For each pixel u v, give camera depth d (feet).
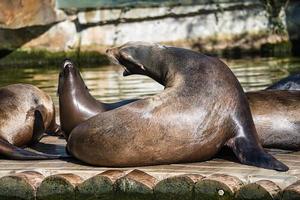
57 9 171.94
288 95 67.92
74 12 172.96
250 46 178.40
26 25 169.07
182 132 59.72
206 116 59.98
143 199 57.62
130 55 67.10
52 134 79.87
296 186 53.47
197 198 56.29
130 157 60.29
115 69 153.69
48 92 118.01
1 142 66.69
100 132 60.80
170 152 60.13
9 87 75.77
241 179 56.08
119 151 60.18
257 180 55.42
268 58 163.94
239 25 178.81
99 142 60.80
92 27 173.78
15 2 168.14
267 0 179.73
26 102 74.84
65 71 70.74
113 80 133.18
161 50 65.82
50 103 78.07
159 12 175.11
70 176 59.36
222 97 60.70
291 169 57.57
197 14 177.37
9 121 72.69
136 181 57.57
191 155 60.49
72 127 70.28
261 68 142.51
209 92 60.59
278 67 143.43
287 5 181.16
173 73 63.36
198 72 61.93
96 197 58.70
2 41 171.32
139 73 67.56
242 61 158.92
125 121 60.34
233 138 60.80
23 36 171.83
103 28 174.09
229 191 55.11
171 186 56.85
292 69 139.13
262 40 178.91
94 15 173.06
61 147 73.20
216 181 55.47
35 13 169.37
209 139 60.13
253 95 68.13
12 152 65.77
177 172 58.23
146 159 60.39
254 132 61.36
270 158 58.49
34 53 171.94
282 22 180.55
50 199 59.52
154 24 175.73
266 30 179.63
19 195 60.03
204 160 61.46
